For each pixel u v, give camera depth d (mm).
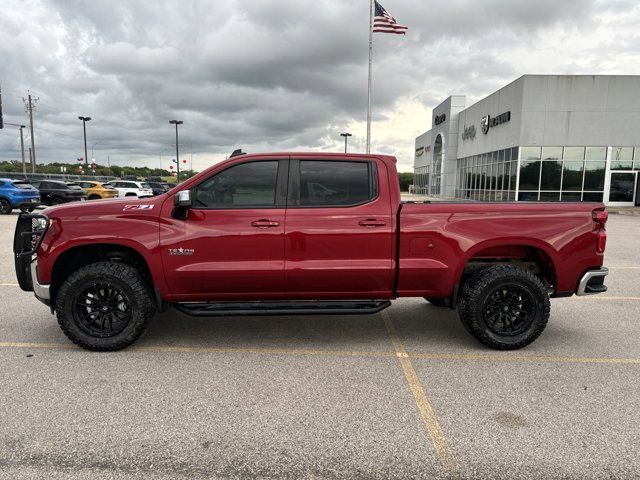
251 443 2945
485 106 32469
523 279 4457
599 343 4836
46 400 3492
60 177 54031
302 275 4387
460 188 39281
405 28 25469
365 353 4531
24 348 4586
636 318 5742
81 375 3953
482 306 4469
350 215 4402
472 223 4469
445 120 41688
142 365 4184
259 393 3639
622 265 9383
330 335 5078
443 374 4023
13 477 2588
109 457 2783
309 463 2748
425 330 5270
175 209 4324
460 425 3172
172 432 3064
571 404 3475
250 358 4379
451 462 2762
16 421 3182
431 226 4438
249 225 4344
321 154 4512
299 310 4406
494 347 4574
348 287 4504
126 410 3352
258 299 4555
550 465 2729
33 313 5793
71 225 4324
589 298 6742
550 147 26391
